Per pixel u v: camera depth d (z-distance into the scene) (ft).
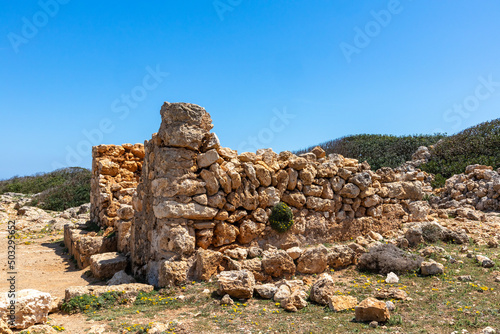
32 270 43.09
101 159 59.93
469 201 59.47
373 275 33.40
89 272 40.73
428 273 32.01
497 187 56.44
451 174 80.59
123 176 60.70
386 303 25.53
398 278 31.96
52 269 43.86
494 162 76.69
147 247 36.50
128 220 46.44
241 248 35.50
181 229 32.65
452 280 30.55
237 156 38.11
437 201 63.82
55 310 27.48
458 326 22.53
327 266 34.81
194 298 28.68
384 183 48.11
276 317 24.80
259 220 37.37
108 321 24.90
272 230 38.47
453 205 59.31
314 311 25.85
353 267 35.68
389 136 122.62
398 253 34.40
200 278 31.96
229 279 28.81
